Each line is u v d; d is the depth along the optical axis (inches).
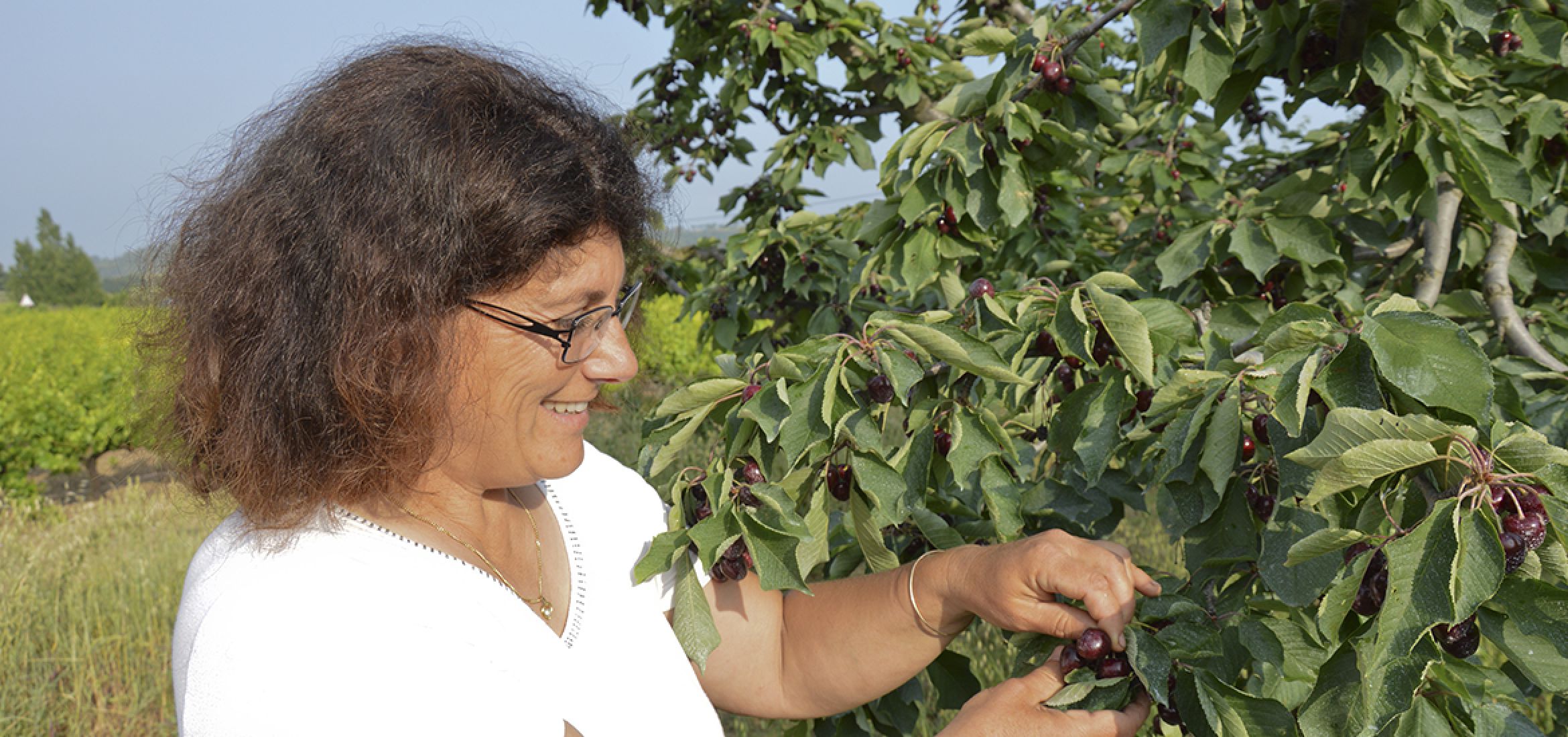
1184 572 187.8
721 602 55.5
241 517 38.0
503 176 35.0
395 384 35.4
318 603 34.5
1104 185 166.2
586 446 54.7
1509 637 37.7
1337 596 38.1
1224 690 43.9
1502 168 78.6
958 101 82.5
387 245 34.5
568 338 37.5
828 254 146.3
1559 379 79.0
